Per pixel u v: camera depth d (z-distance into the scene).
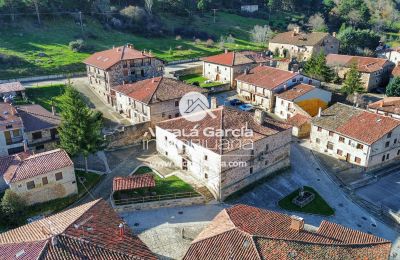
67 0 128.50
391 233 49.16
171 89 72.25
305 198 54.09
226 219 38.09
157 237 45.09
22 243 31.27
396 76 100.06
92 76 87.06
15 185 46.81
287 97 80.56
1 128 55.50
